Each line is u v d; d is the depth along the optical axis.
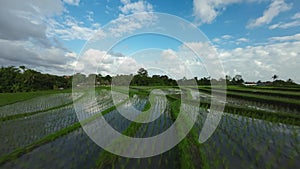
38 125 12.38
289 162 6.93
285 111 16.45
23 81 47.03
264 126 11.79
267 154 7.70
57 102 23.08
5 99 25.45
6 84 43.97
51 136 9.62
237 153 7.78
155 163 7.09
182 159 7.00
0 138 9.82
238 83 77.44
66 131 10.53
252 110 15.95
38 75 52.44
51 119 14.02
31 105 20.81
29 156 7.73
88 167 6.89
